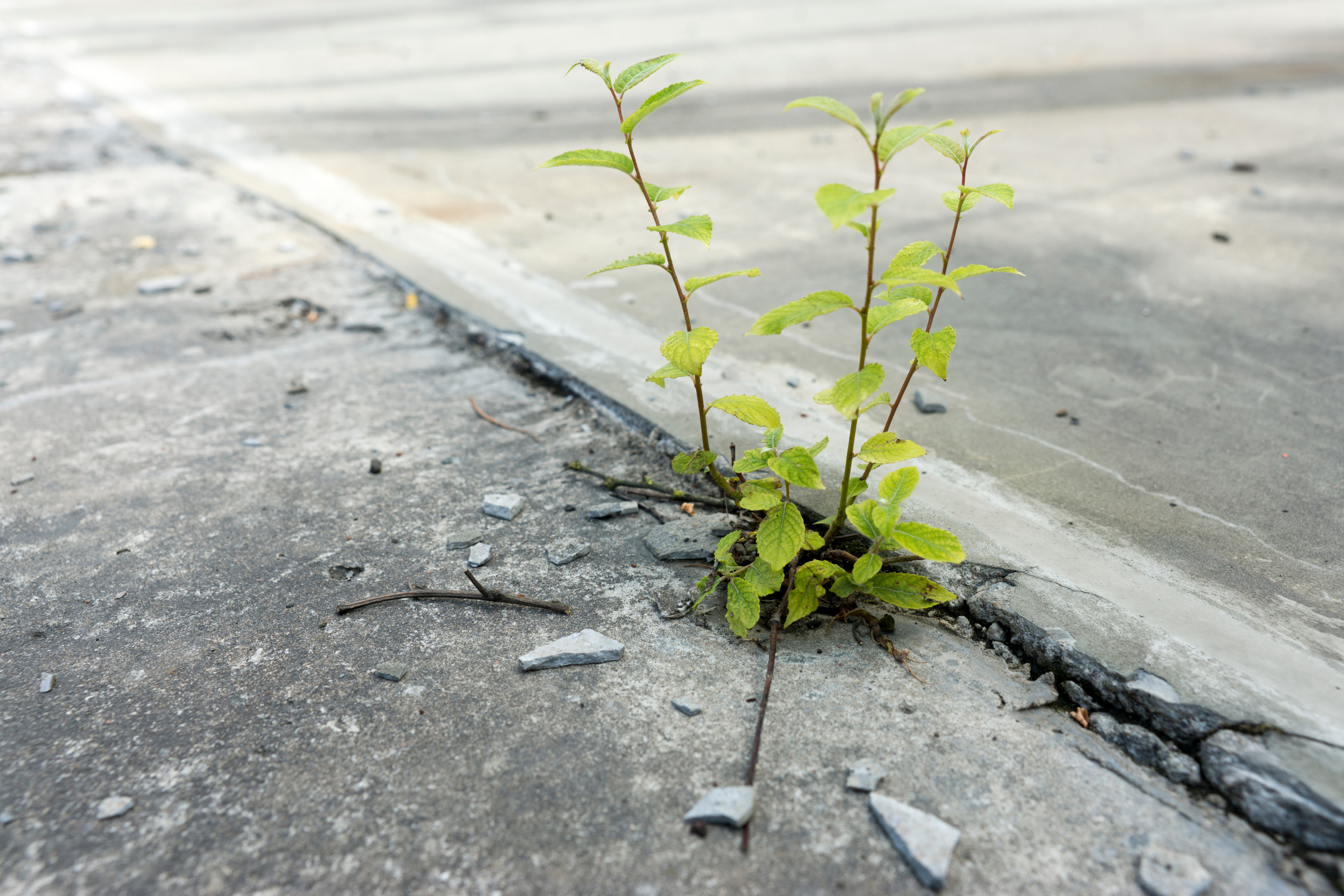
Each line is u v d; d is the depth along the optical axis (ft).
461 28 13.34
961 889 2.16
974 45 10.52
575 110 8.34
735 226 5.33
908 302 2.52
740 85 8.94
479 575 2.90
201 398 3.75
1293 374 3.65
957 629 2.70
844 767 2.37
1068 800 2.31
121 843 2.27
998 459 3.26
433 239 5.20
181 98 9.25
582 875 2.19
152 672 2.63
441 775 2.37
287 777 2.38
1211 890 2.15
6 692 2.59
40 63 11.47
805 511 2.98
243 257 5.04
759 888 2.16
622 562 2.93
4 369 3.96
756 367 3.82
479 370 3.92
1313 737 2.32
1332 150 6.28
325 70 10.60
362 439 3.50
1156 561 2.82
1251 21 11.55
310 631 2.73
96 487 3.28
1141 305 4.19
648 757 2.39
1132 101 7.84
